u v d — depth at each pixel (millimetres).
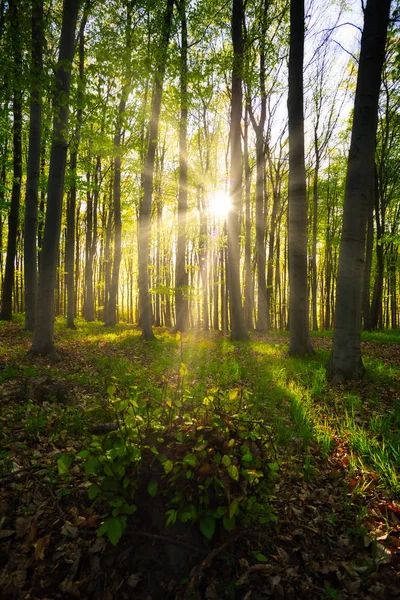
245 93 13539
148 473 2279
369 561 2291
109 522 2086
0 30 6637
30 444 3580
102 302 32562
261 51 11914
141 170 14375
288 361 7723
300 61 8086
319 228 23969
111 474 2111
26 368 6324
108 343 10422
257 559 2266
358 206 6215
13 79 6648
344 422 4453
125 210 21484
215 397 2512
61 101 6953
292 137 8281
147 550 2242
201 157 18359
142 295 11414
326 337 13922
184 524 2242
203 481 2125
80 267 32469
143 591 2055
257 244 15359
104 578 2129
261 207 15117
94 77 7445
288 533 2527
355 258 6297
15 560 2197
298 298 8438
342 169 21172
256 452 2332
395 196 19531
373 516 2713
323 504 2881
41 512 2609
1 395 4680
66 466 2127
